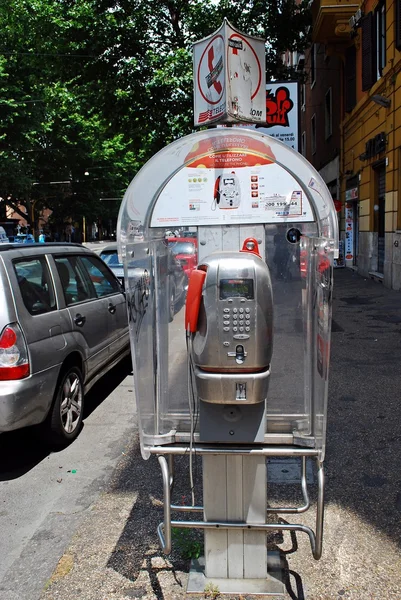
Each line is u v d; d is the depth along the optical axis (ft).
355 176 57.06
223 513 8.77
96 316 18.25
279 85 28.37
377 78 47.06
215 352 7.75
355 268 60.34
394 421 16.35
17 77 83.51
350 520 11.05
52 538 10.96
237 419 8.38
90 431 16.76
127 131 51.44
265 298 7.77
